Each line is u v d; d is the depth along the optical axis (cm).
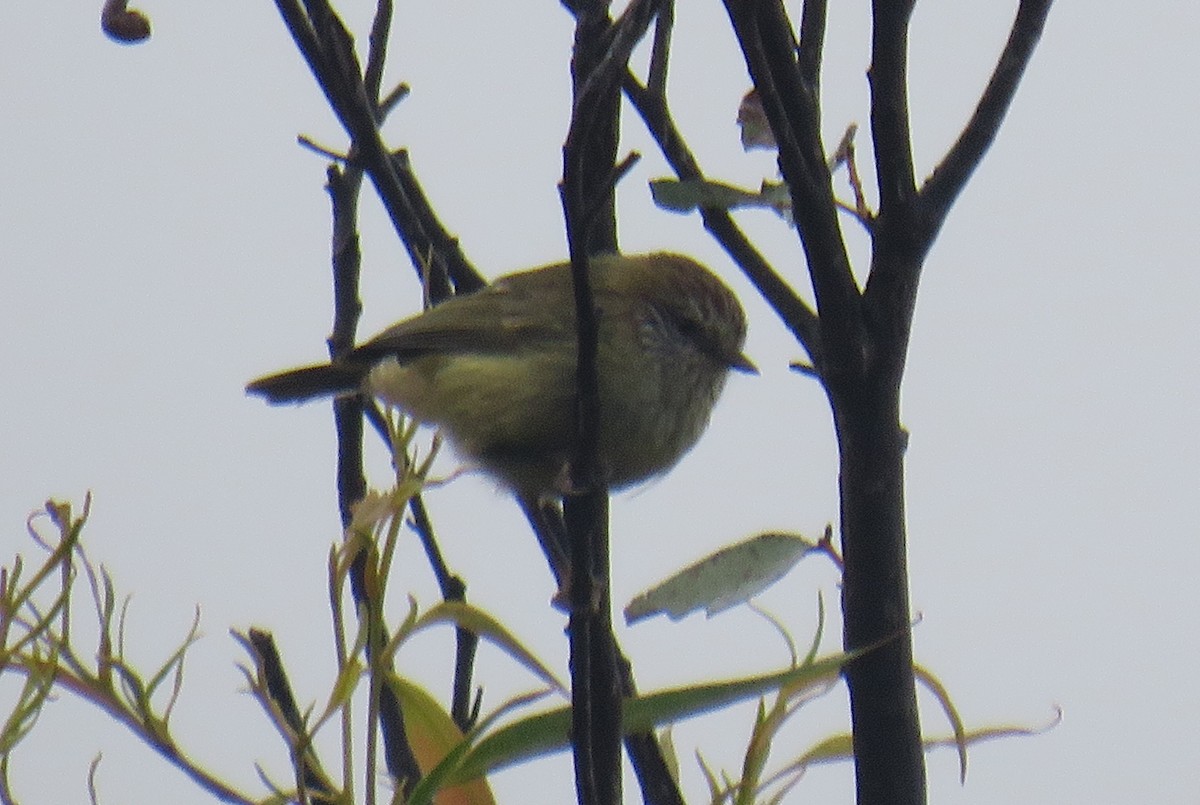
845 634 590
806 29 680
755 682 491
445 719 527
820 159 587
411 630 480
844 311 592
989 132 616
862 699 577
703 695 493
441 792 511
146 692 482
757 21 572
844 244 594
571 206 582
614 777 488
